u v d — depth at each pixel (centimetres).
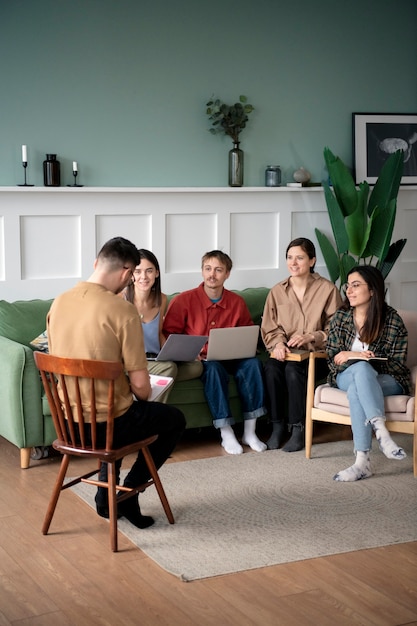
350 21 569
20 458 433
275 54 549
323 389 428
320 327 480
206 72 531
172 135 527
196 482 397
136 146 518
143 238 516
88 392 320
